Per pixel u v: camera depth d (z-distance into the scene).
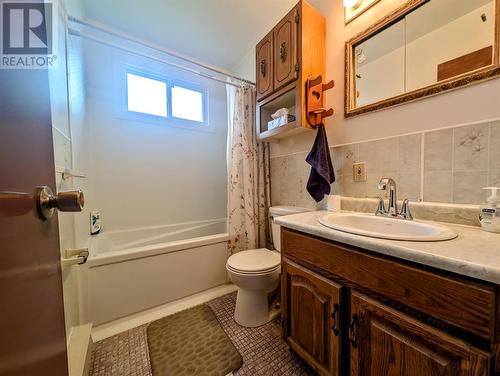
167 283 1.56
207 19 1.76
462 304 0.53
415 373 0.61
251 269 1.29
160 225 2.20
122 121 1.99
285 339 1.12
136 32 1.92
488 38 0.82
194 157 2.40
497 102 0.81
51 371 0.43
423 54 0.99
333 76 1.39
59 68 1.05
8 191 0.31
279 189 1.92
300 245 1.01
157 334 1.29
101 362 1.09
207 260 1.74
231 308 1.55
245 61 2.27
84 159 1.66
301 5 1.32
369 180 1.21
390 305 0.67
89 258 1.29
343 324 0.82
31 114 0.41
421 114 1.00
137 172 2.07
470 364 0.51
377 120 1.17
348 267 0.80
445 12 0.93
